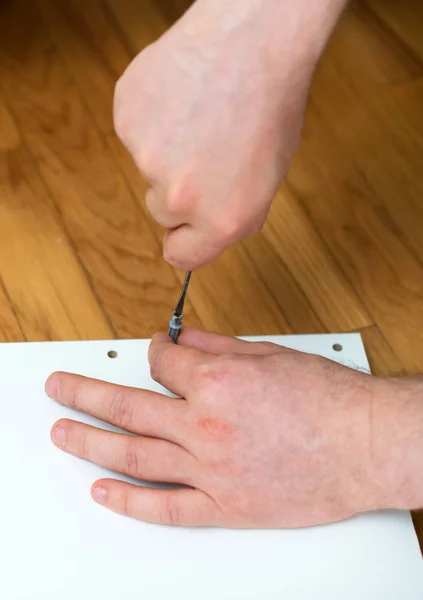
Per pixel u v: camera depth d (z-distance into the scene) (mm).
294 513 658
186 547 659
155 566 650
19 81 929
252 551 662
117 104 590
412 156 938
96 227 832
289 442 643
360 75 1005
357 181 909
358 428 642
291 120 587
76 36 982
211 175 576
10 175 853
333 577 658
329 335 781
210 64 573
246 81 572
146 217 846
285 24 574
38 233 819
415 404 646
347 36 1050
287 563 659
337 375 663
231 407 649
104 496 662
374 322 817
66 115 909
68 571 643
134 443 664
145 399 671
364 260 853
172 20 1023
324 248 854
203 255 609
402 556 671
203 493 655
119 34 995
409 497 645
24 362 725
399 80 1009
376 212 888
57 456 683
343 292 830
